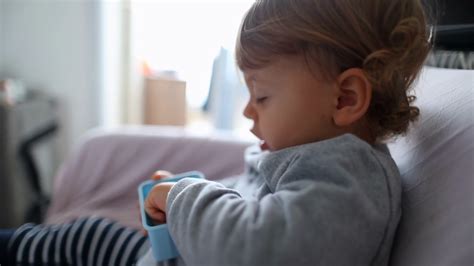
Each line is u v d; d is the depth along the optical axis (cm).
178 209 40
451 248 32
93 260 63
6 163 129
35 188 145
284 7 41
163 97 168
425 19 44
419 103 50
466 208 33
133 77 167
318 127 41
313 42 39
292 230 33
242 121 169
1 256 64
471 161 35
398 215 39
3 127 128
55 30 164
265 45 41
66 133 173
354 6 39
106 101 168
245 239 34
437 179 38
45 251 63
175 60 170
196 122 187
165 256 44
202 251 36
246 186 60
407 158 45
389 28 40
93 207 88
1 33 168
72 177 93
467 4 55
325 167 37
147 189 56
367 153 39
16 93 152
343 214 35
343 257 34
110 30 162
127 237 64
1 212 131
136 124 172
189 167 93
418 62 42
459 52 57
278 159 42
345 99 40
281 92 41
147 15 165
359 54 39
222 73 166
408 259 36
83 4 160
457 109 42
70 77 168
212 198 40
